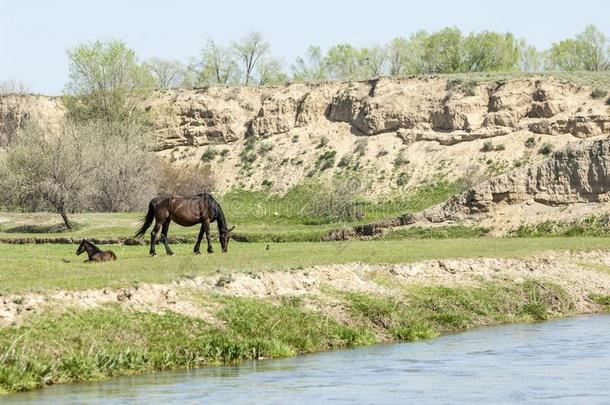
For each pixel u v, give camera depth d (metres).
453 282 48.56
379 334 39.31
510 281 50.50
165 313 34.62
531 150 124.25
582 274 55.00
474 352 35.81
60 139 103.69
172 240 77.75
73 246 70.31
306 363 33.03
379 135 138.00
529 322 45.59
